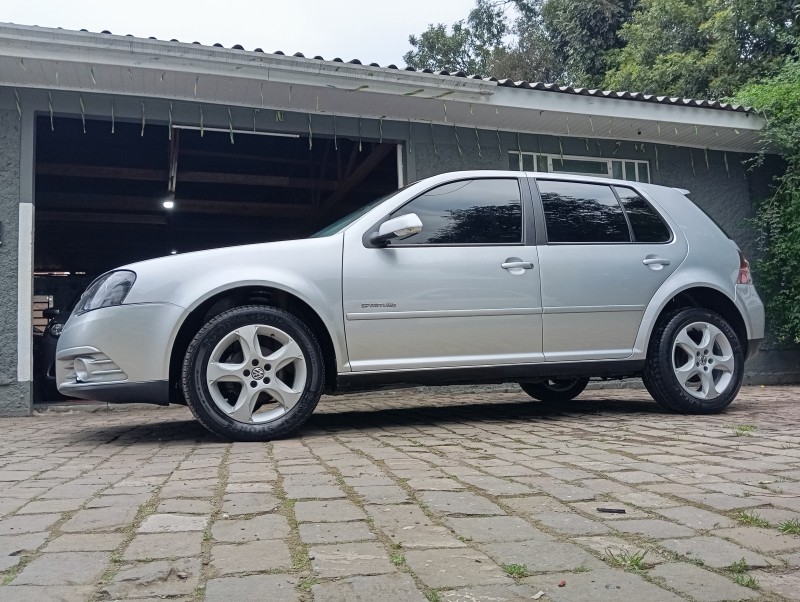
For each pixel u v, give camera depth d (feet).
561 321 14.65
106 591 5.31
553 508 7.49
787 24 49.19
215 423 12.44
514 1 97.91
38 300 43.37
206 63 20.79
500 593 5.16
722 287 16.14
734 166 30.30
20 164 20.94
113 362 12.35
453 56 98.99
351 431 13.94
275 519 7.17
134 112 22.31
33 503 8.12
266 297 13.67
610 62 66.59
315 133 24.39
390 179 35.65
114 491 8.67
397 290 13.56
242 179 35.24
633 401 19.80
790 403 19.22
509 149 26.89
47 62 19.76
